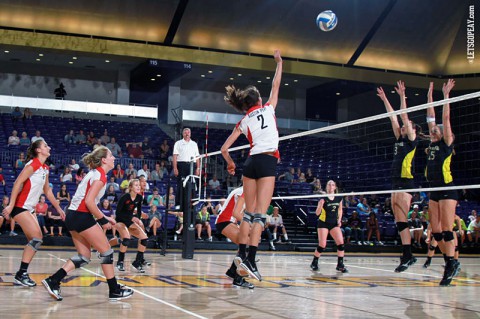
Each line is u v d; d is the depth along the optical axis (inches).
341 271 350.3
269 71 1058.1
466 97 216.1
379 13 1017.5
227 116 1064.8
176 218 647.1
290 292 220.4
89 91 1104.8
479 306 192.5
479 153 983.6
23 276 218.1
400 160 286.7
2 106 952.9
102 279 249.1
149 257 441.1
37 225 222.7
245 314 159.6
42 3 914.7
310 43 1067.3
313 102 1259.2
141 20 968.3
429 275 337.4
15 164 716.7
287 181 821.9
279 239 685.9
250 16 994.7
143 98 1157.7
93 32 973.2
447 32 1085.1
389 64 1130.7
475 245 732.0
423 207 698.8
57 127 920.3
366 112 1286.9
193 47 1024.2
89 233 184.7
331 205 353.7
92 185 184.4
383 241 730.8
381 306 186.4
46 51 960.3
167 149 913.5
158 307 170.1
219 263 381.4
